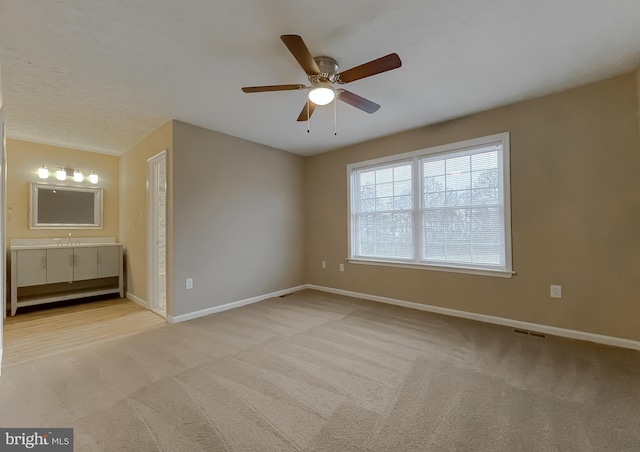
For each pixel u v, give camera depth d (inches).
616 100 98.0
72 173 170.6
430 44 79.6
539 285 112.5
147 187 151.4
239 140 157.3
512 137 117.7
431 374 82.0
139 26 70.2
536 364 86.9
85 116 124.6
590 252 102.8
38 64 85.4
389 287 156.6
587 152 103.0
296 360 90.9
